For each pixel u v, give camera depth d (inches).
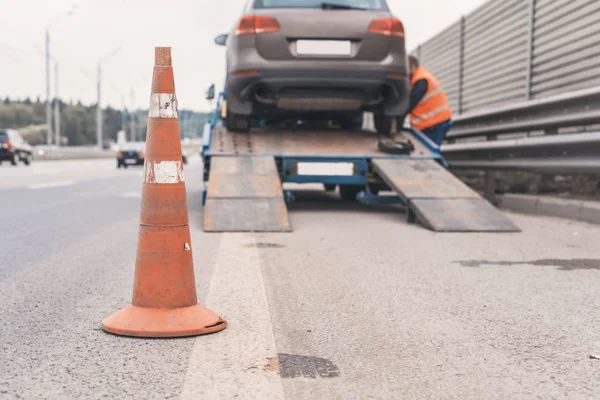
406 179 318.3
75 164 1493.6
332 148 349.4
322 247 238.5
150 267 135.0
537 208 359.3
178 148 137.5
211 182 309.1
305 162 335.3
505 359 118.1
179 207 136.4
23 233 280.7
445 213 291.7
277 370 111.6
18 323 140.2
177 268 135.3
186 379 107.1
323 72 327.3
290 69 327.0
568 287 175.3
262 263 206.8
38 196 480.1
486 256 221.8
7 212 365.7
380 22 330.6
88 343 126.3
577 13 357.4
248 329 135.7
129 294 167.2
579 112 304.0
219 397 99.5
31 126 6127.0
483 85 515.5
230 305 154.9
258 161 329.4
